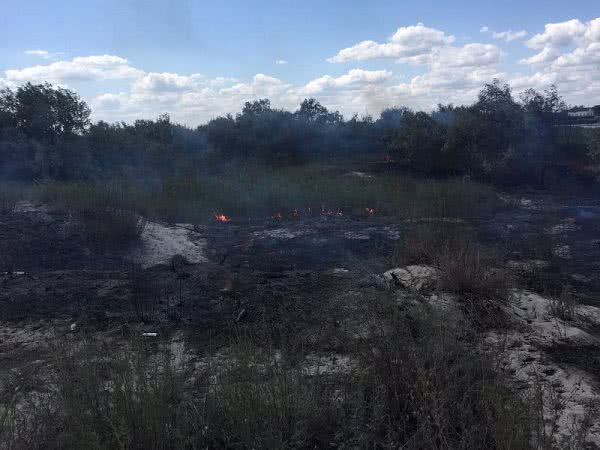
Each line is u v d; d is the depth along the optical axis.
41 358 5.60
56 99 23.83
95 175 22.31
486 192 18.14
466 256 7.41
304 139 32.06
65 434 3.59
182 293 7.73
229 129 30.34
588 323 6.61
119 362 4.38
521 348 5.69
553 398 4.48
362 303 6.09
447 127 25.72
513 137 23.44
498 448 3.51
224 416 3.96
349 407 4.14
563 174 23.62
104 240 10.85
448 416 3.79
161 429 3.71
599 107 36.47
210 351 5.66
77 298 7.64
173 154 26.20
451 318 5.89
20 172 22.48
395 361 4.36
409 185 19.16
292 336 5.79
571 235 12.50
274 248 11.29
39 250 10.30
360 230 12.77
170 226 12.93
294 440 3.78
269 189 16.64
